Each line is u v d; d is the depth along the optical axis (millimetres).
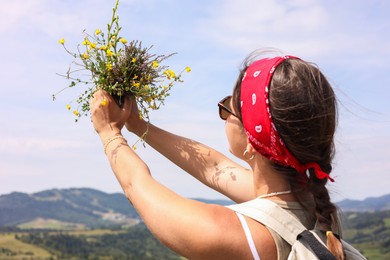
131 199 1983
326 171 1945
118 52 2639
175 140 2740
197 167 2693
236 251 1733
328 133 1883
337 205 1938
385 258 111062
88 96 2590
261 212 1823
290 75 1856
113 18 2650
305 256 1731
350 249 2053
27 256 176375
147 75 2662
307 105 1818
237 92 2082
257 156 1992
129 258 182250
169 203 1821
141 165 2076
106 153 2277
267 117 1853
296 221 1825
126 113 2525
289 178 1925
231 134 2121
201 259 1746
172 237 1770
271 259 1758
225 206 1880
